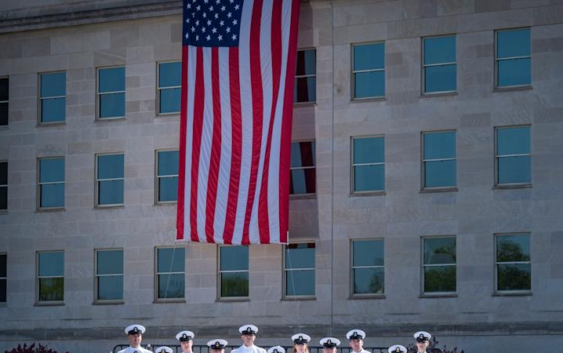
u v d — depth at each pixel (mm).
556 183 64938
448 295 66250
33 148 75375
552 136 65250
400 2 68250
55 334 73875
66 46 75062
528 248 65312
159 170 72688
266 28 67812
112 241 73188
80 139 74375
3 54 76188
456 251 66375
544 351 64188
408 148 67625
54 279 74562
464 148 66625
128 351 51094
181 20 72625
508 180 66000
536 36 65812
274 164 67125
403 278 67125
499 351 64938
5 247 75500
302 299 68812
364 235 68000
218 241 67500
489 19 66625
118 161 73750
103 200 73938
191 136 68625
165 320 71562
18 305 74875
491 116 66312
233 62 68062
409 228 67312
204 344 70625
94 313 73125
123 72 73938
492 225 65812
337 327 67938
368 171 68438
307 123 69500
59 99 75375
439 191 66938
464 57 66938
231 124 67875
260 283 69625
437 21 67500
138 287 72375
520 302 64938
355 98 69000
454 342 65750
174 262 71938
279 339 68938
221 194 67625
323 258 68562
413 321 66688
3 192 75938
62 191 74812
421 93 67688
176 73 72812
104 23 74062
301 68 70000
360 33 68875
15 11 75812
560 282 64375
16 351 69312
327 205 68750
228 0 68625
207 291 70812
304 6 69875
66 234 74250
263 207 67000
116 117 73938
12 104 75875
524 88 65812
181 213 68562
